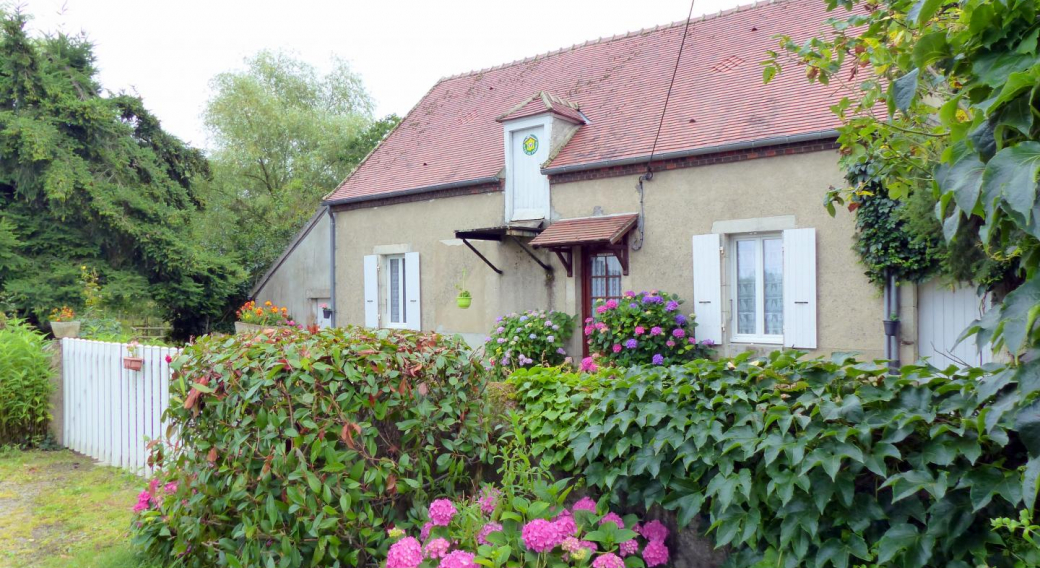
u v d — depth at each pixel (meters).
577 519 3.07
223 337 3.75
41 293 14.02
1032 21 1.97
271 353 3.31
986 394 2.00
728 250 9.22
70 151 15.77
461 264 12.08
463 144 13.36
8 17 15.52
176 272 17.09
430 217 12.55
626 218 9.88
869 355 7.99
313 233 15.06
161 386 6.35
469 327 11.96
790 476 2.57
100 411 7.24
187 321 19.12
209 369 3.46
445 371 3.60
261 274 22.23
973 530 2.31
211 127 25.50
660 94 11.07
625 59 12.84
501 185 11.48
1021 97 1.88
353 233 13.95
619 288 10.30
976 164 1.91
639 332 8.95
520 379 3.94
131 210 16.69
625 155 9.91
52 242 15.31
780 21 11.34
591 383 3.58
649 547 3.00
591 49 14.00
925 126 3.86
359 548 3.17
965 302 7.60
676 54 12.01
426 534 3.13
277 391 3.21
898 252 7.56
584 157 10.44
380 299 13.48
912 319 7.74
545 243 9.89
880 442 2.48
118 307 15.94
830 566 2.59
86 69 17.70
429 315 12.58
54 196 14.59
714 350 9.14
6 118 14.95
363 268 13.70
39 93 15.95
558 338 10.18
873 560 2.49
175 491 3.84
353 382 3.24
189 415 3.62
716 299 9.10
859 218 7.82
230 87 25.45
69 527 4.98
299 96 28.41
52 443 7.83
